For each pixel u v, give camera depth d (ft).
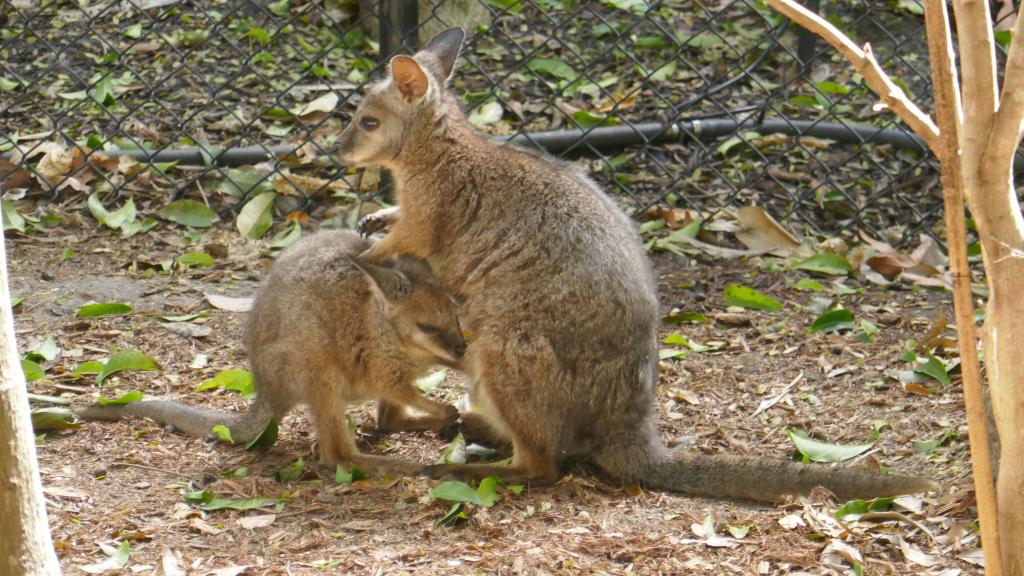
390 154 31.37
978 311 36.91
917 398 31.83
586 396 27.17
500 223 28.91
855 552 23.16
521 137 45.91
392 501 26.02
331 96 48.88
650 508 26.04
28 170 44.52
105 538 23.75
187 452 28.66
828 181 45.24
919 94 50.37
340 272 28.14
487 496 25.88
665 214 43.93
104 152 45.29
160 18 50.75
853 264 41.14
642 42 53.31
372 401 33.19
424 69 31.07
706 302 39.06
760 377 33.65
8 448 16.96
